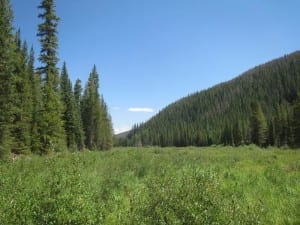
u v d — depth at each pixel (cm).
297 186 1420
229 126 12269
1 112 3594
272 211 1112
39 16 4362
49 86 4441
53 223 756
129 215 783
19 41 5338
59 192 807
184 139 16225
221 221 665
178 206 677
